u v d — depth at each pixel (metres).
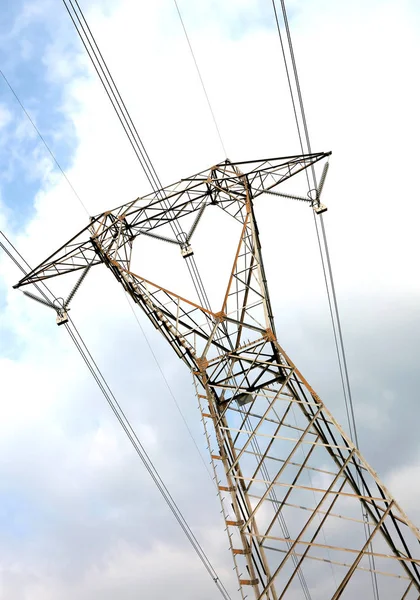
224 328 19.55
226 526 15.20
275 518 15.22
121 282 21.17
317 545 14.68
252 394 17.59
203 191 21.84
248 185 21.45
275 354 18.31
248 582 14.53
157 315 19.38
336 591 14.22
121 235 21.48
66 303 22.62
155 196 21.91
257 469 16.11
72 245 21.56
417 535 14.23
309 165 21.59
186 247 22.84
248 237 19.97
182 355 18.88
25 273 22.20
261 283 18.95
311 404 16.50
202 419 17.17
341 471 15.42
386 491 14.96
